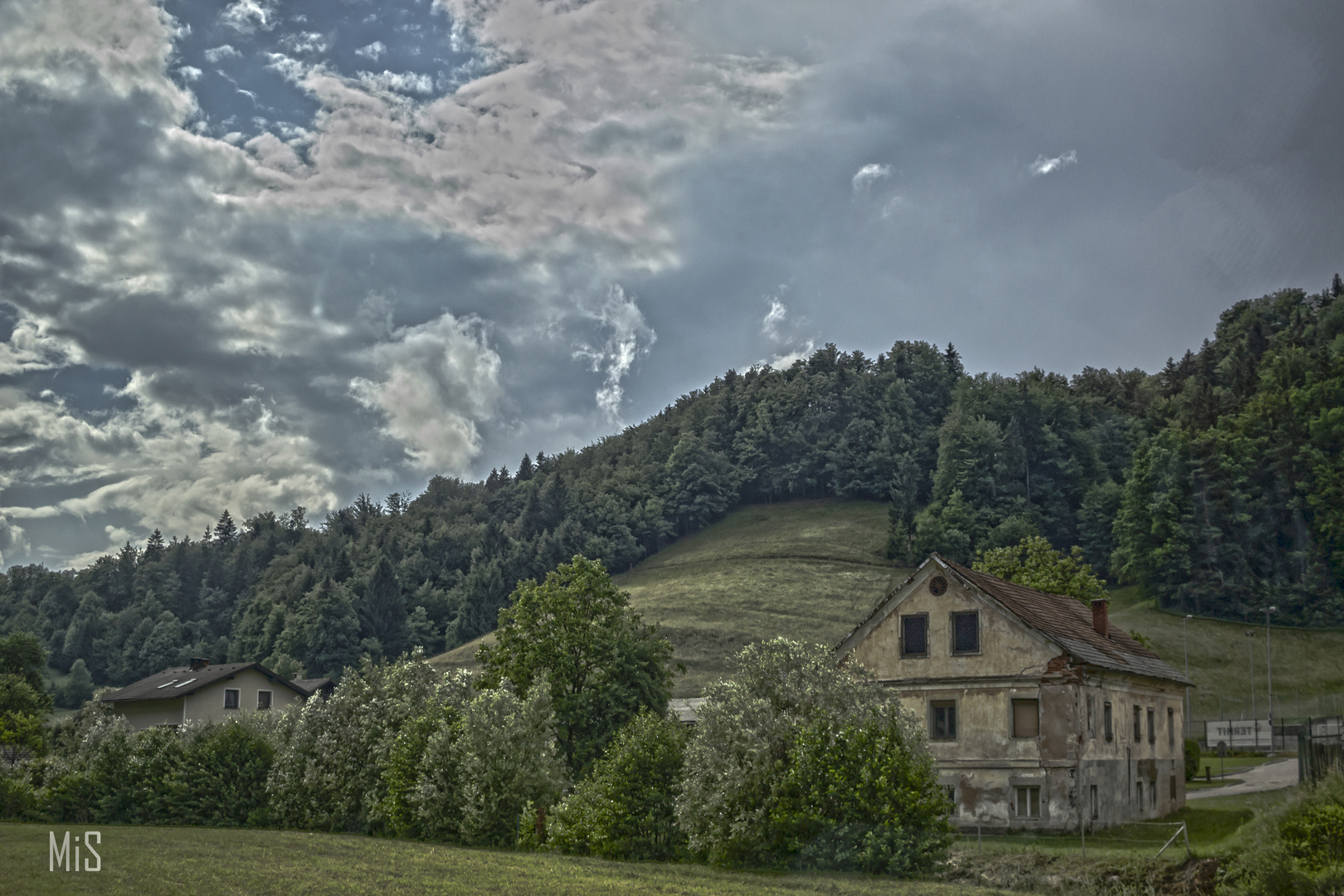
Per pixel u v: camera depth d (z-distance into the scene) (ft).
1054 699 119.96
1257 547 462.60
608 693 178.70
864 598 475.72
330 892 74.18
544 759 118.52
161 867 88.89
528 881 79.71
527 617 187.11
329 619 552.41
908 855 80.18
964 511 543.80
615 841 97.35
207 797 141.08
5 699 249.55
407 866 89.97
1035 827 117.70
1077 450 625.82
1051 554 237.45
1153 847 95.91
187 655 637.71
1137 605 455.63
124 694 245.65
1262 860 71.51
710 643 409.08
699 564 602.03
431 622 622.54
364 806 128.88
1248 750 246.47
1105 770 123.65
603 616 188.85
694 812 90.68
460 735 119.24
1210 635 404.98
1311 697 337.72
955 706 127.13
